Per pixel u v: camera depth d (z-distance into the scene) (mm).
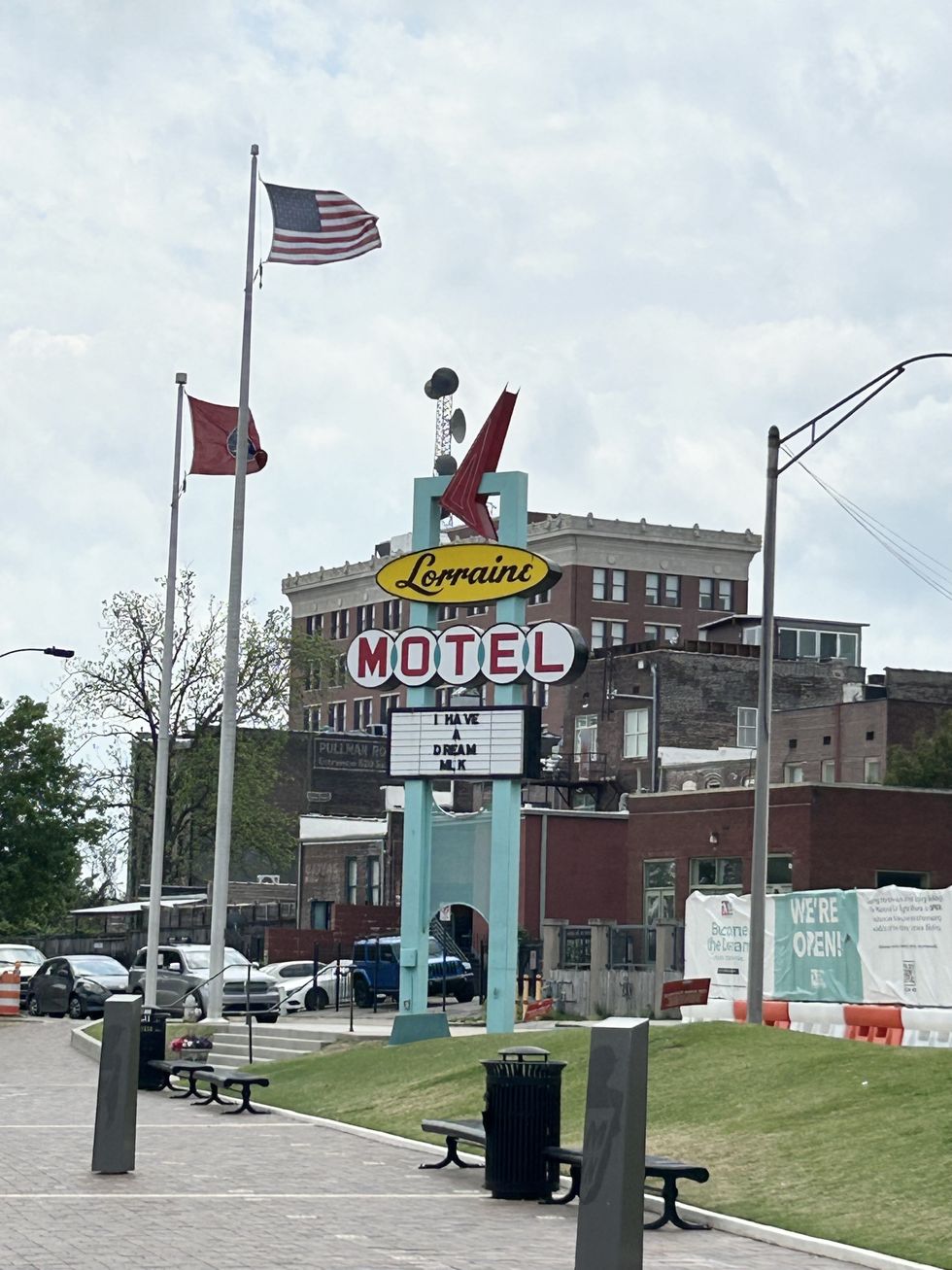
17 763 59500
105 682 76625
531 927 63625
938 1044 28484
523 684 32188
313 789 102562
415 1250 13953
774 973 35750
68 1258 12953
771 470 29062
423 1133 21766
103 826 60656
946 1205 15164
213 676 78312
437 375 35656
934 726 83938
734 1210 16078
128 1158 17734
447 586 32344
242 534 40906
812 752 86750
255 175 41438
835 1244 14414
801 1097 19891
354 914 64938
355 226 40594
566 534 119000
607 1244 12617
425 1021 31328
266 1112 25234
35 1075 31406
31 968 57438
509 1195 16859
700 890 58938
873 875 54969
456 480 32719
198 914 73000
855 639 108438
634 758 91500
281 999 45031
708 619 122312
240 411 41344
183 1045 33438
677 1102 20922
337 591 133875
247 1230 14570
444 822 32375
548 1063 17078
